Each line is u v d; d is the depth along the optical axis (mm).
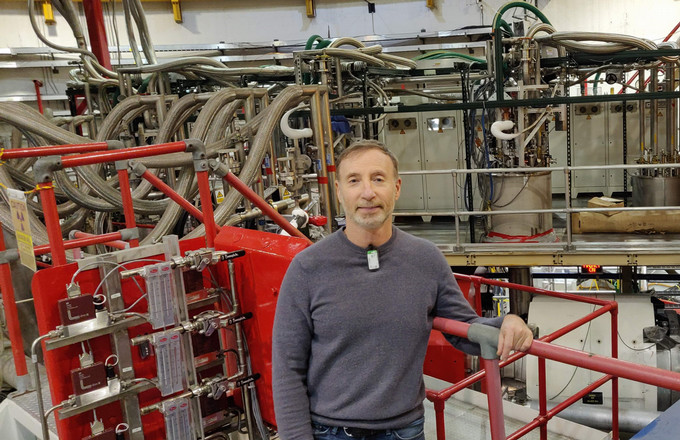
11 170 5945
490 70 7477
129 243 3100
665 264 6559
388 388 1898
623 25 11898
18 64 12352
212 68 8367
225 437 3098
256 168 5004
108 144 3055
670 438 1289
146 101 6430
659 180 7719
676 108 7898
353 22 13328
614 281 10508
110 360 2600
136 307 2707
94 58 8891
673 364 6242
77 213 6492
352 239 1932
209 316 2750
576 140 10055
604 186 10078
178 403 2652
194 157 2912
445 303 2023
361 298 1887
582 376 6293
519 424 4352
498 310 9422
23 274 4195
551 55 9828
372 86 8180
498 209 7496
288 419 1918
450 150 9789
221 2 13391
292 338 1938
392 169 1926
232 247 2965
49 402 3320
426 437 4152
